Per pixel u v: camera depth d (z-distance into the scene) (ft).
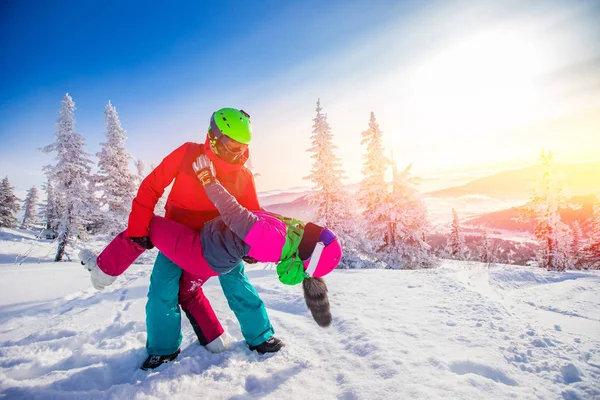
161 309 8.09
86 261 7.98
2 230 115.96
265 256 6.65
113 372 7.84
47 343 9.64
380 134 66.59
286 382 7.03
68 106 64.69
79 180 64.54
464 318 10.62
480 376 6.68
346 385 6.68
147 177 7.82
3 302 16.75
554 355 7.80
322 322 6.66
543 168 78.84
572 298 21.83
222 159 7.80
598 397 6.03
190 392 6.72
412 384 6.40
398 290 15.25
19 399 6.41
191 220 8.29
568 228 76.23
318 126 59.57
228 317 11.84
